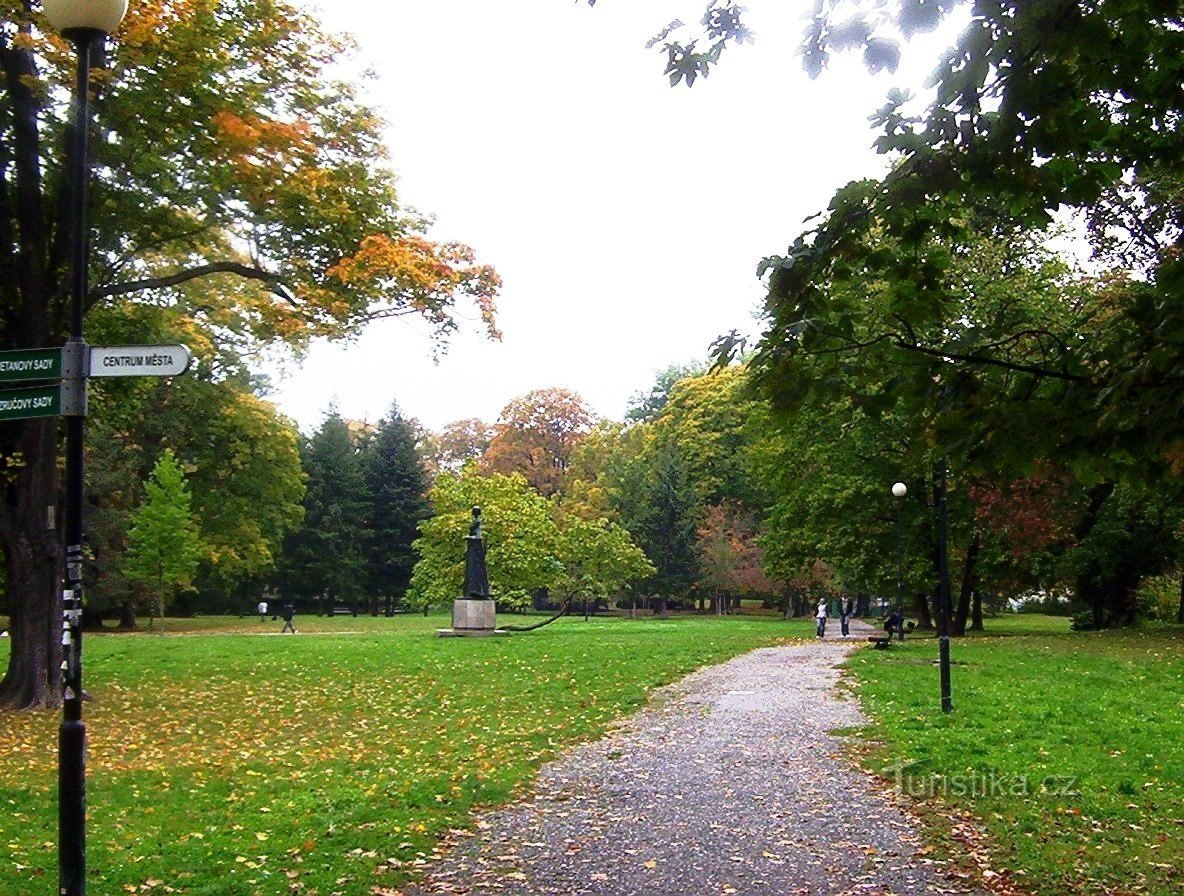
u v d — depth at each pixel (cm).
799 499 3831
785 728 1507
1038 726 1455
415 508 7344
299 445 7181
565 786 1116
